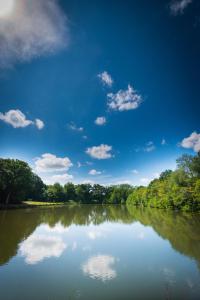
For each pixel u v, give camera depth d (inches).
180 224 1600.6
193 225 1544.0
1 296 527.5
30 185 3513.8
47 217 2172.7
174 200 2618.1
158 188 3673.7
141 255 844.6
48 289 561.9
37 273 666.8
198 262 755.4
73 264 741.9
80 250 922.1
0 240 1083.9
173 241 1063.6
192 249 916.0
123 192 7234.3
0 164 3053.6
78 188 7052.2
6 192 3181.6
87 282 602.9
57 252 889.5
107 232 1369.3
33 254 856.9
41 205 4057.6
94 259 799.1
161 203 3221.0
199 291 544.4
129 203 6072.8
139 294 532.4
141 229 1460.4
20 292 548.4
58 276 637.9
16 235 1209.4
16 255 840.3
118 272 669.3
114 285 580.4
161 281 606.2
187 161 2955.2
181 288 561.9
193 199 2363.4
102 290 554.3
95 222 1895.9
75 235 1259.8
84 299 512.7
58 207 4042.8
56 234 1282.0
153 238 1147.9
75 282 599.8
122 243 1050.7
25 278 631.2
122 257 821.2
